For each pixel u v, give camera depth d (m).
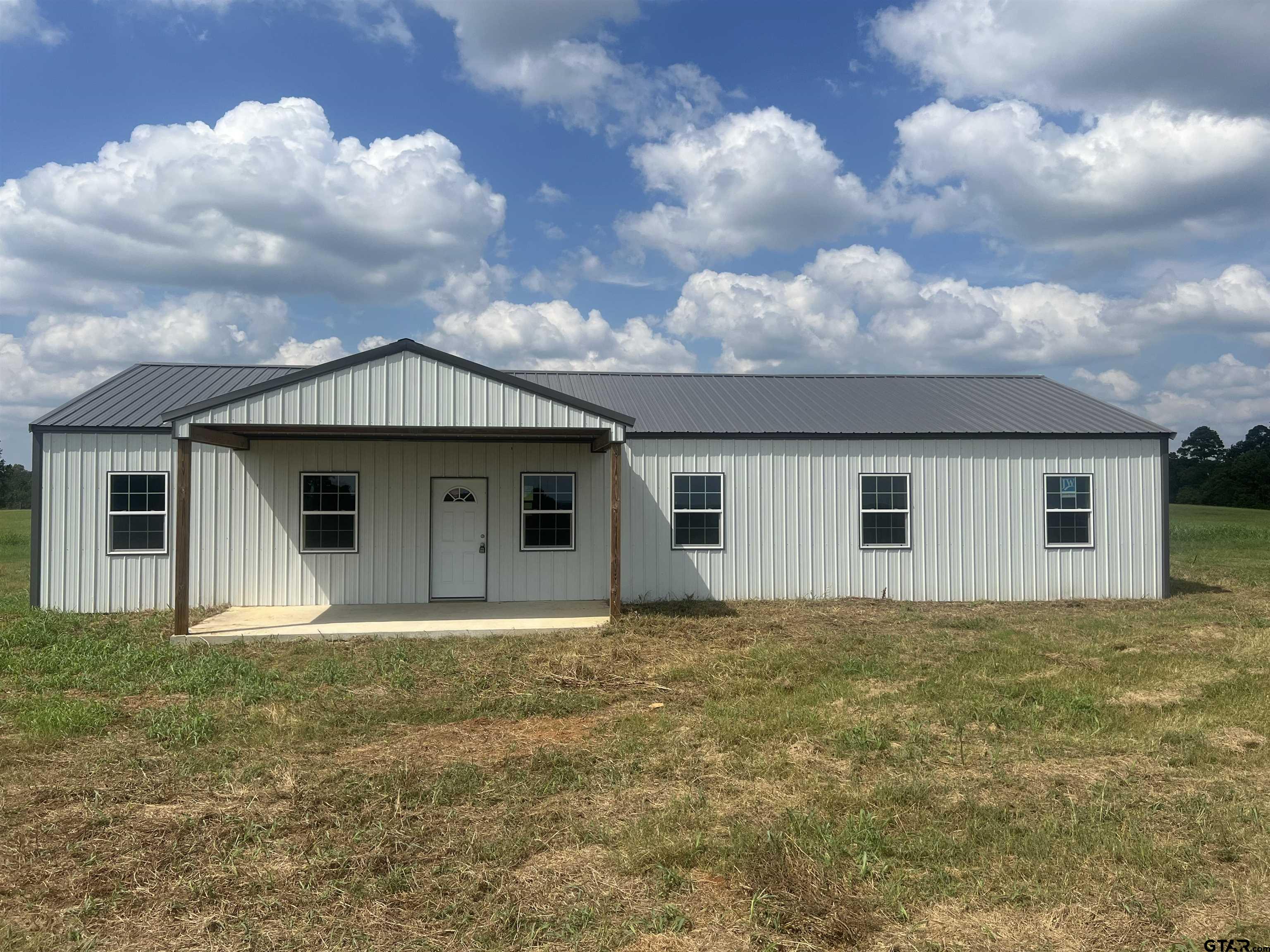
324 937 4.16
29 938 4.13
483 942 4.09
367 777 6.34
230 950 4.05
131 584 14.16
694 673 9.81
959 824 5.45
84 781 6.25
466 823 5.50
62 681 9.21
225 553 14.36
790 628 12.75
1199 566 22.53
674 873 4.71
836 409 17.22
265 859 4.99
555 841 5.24
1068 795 5.93
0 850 5.11
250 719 7.93
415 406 11.90
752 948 4.03
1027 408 17.64
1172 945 4.04
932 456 15.95
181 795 6.01
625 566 15.27
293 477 14.58
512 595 15.13
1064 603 15.73
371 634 11.91
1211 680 9.21
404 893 4.59
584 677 9.70
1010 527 16.11
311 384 11.70
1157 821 5.48
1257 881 4.64
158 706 8.45
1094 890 4.57
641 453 15.37
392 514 14.85
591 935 4.14
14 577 20.03
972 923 4.26
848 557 15.75
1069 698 8.41
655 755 6.88
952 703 8.28
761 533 15.55
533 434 12.94
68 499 14.06
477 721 7.99
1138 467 16.45
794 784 6.17
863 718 7.79
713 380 19.42
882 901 4.45
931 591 15.86
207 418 11.55
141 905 4.47
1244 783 6.21
